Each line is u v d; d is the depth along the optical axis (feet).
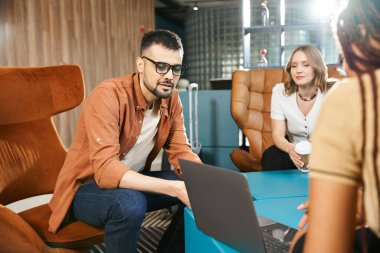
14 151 5.22
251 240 2.57
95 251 6.51
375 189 1.47
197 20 31.63
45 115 5.62
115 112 4.61
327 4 9.93
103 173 4.34
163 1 27.55
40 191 5.43
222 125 9.91
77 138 4.91
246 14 10.62
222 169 2.53
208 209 2.92
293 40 29.53
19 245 4.05
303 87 7.01
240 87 8.59
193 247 3.59
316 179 1.57
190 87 9.46
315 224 1.58
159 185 4.07
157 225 7.79
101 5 15.44
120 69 17.06
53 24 12.71
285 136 7.67
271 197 4.16
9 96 5.21
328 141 1.52
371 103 1.39
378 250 1.81
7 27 10.91
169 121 5.43
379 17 1.53
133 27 18.29
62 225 4.56
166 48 4.65
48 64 12.48
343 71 1.75
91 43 14.79
